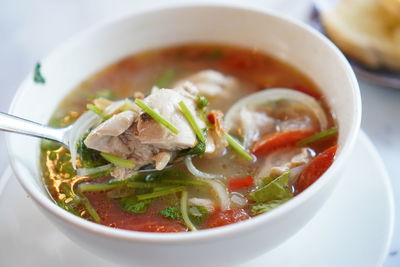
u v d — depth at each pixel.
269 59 0.33
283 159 0.28
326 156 0.26
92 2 0.46
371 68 0.36
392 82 0.34
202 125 0.27
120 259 0.23
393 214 0.26
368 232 0.25
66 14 0.45
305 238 0.25
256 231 0.21
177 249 0.21
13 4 0.47
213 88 0.32
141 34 0.34
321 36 0.30
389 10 0.36
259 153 0.28
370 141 0.30
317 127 0.29
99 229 0.21
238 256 0.22
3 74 0.40
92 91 0.33
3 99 0.38
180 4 0.33
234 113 0.31
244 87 0.32
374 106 0.35
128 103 0.28
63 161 0.28
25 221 0.26
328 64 0.29
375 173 0.27
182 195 0.26
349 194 0.27
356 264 0.24
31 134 0.26
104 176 0.27
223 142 0.28
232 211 0.25
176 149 0.27
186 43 0.35
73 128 0.28
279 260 0.25
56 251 0.25
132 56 0.34
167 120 0.26
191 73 0.34
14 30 0.44
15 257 0.25
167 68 0.34
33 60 0.41
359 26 0.36
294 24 0.31
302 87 0.31
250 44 0.34
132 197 0.27
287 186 0.26
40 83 0.29
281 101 0.31
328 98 0.29
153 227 0.25
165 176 0.27
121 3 0.46
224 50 0.34
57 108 0.31
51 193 0.27
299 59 0.32
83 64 0.32
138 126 0.26
